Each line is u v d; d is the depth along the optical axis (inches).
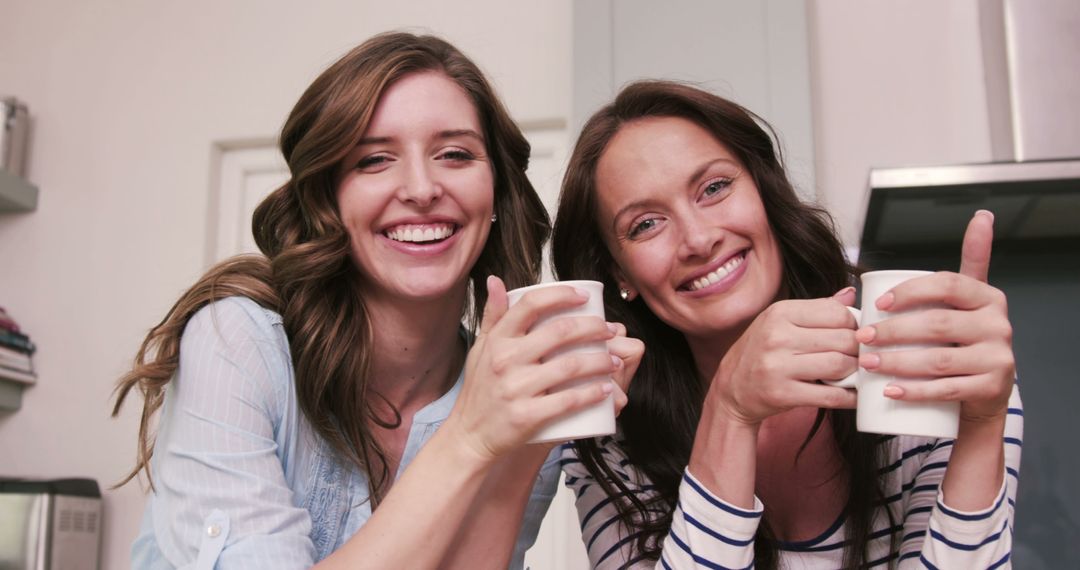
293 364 41.1
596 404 31.7
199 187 99.2
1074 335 72.6
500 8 96.3
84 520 88.8
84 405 96.3
